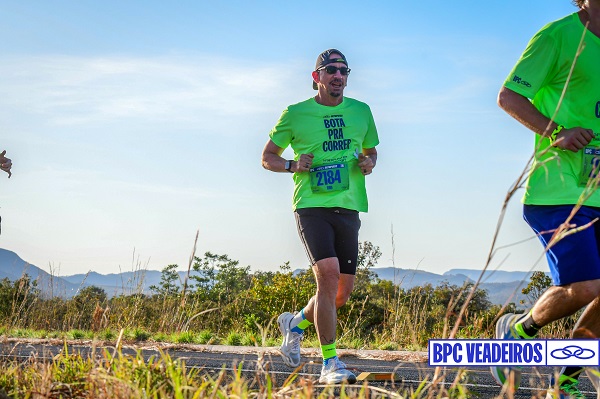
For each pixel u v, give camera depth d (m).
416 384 4.71
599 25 3.53
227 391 3.21
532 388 4.34
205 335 9.26
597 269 3.29
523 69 3.54
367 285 14.76
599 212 3.40
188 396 3.22
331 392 3.24
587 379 4.81
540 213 3.45
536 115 3.47
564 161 3.44
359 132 5.23
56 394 3.33
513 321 3.54
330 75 5.15
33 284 10.31
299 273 20.47
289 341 5.43
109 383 3.20
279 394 3.07
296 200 5.14
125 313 9.48
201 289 9.79
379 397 3.26
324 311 4.86
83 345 8.31
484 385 4.59
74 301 10.01
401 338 8.10
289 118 5.22
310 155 5.01
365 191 5.23
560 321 5.90
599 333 3.41
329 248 4.93
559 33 3.52
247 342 8.92
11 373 3.69
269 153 5.27
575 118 3.52
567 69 3.52
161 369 3.48
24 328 10.10
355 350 7.62
